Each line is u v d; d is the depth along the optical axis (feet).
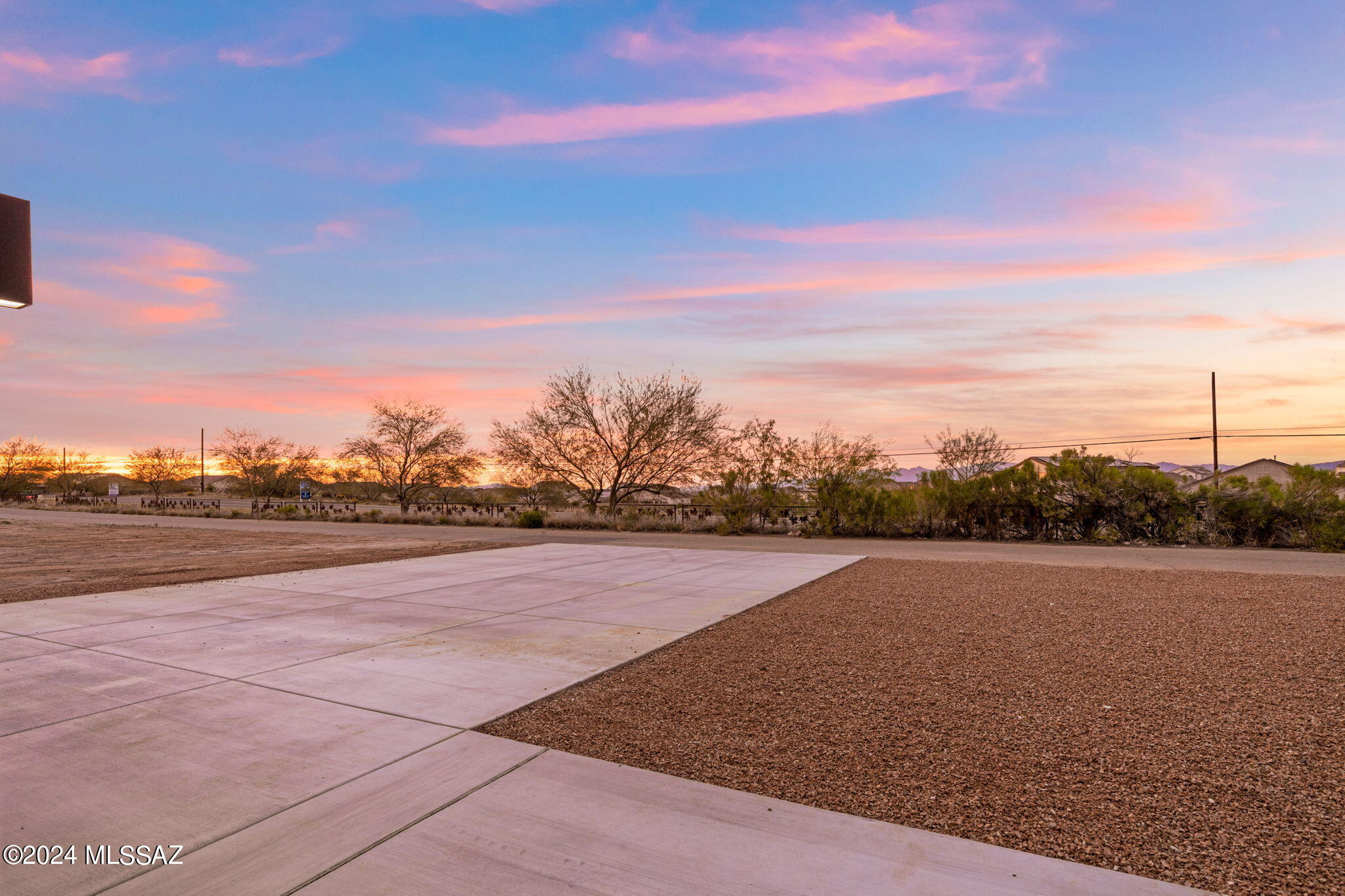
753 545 60.23
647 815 11.68
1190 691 18.26
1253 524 56.24
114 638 24.27
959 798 12.35
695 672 20.44
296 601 31.99
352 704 17.31
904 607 30.14
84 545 61.41
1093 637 24.35
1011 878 9.86
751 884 9.71
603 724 16.07
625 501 98.63
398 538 69.51
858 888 9.61
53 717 16.31
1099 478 61.26
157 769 13.44
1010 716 16.53
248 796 12.30
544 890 9.53
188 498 203.51
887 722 16.20
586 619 27.76
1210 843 10.80
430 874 9.93
